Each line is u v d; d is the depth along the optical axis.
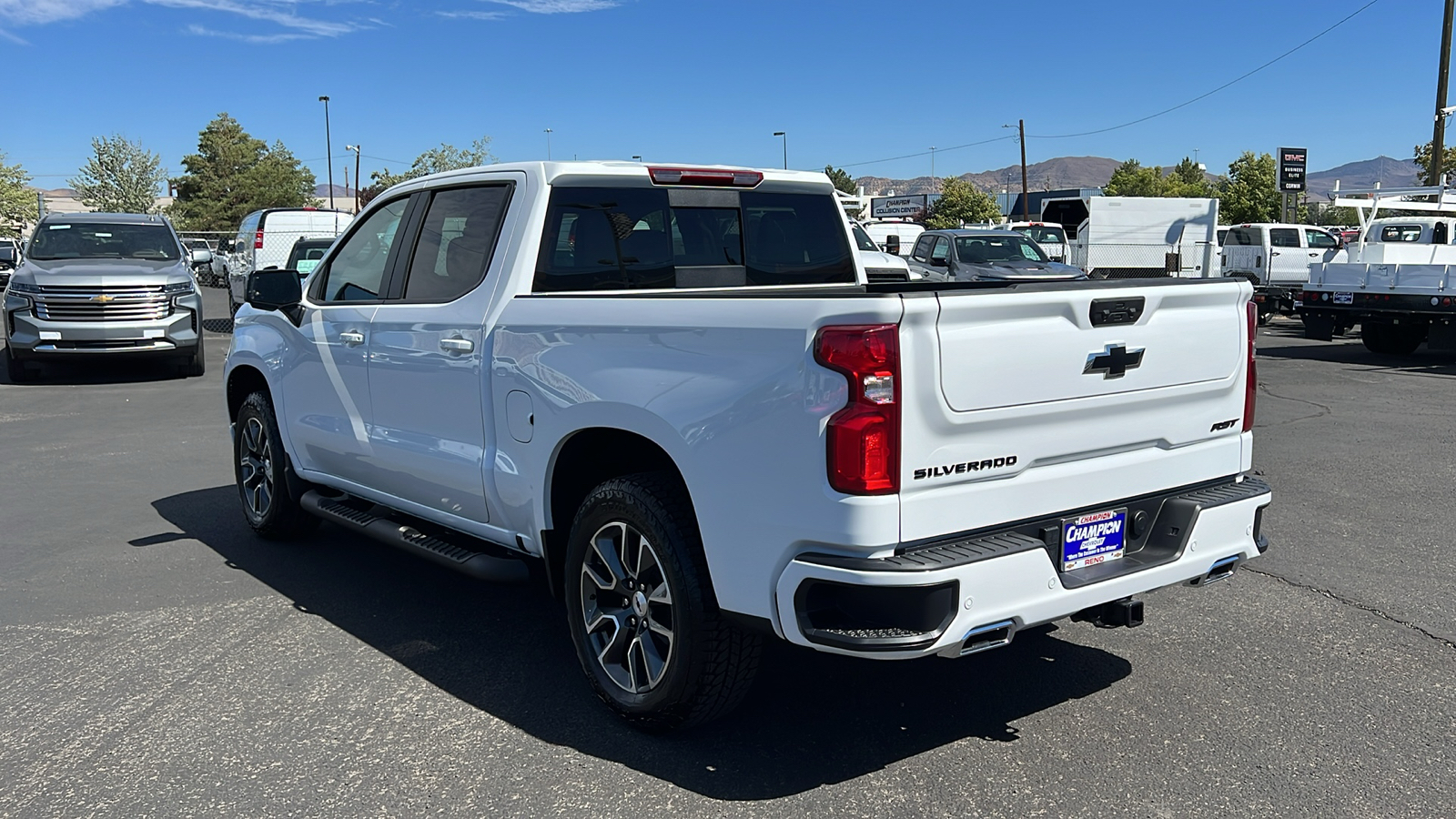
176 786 3.45
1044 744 3.69
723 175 4.82
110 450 9.17
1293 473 7.94
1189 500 3.70
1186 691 4.13
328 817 3.26
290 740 3.78
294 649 4.65
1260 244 23.28
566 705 4.06
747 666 3.58
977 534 3.24
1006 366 3.19
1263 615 4.98
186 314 13.75
